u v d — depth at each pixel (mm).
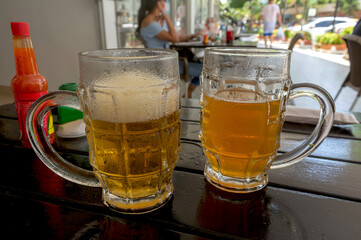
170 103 397
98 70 360
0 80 3686
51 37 3420
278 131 449
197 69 2789
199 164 574
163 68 382
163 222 396
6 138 709
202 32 3652
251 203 439
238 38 4598
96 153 396
